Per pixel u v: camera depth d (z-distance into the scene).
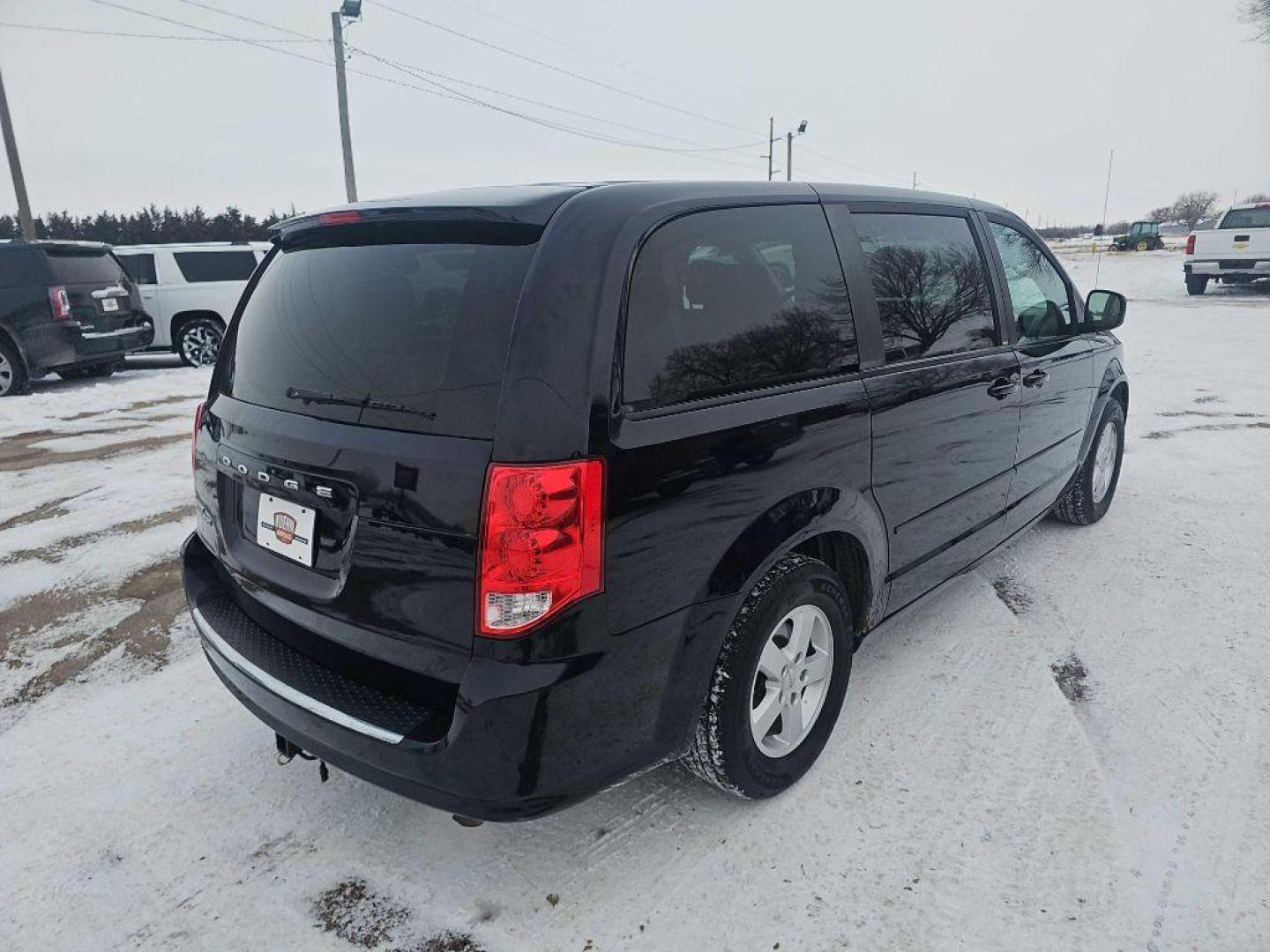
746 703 2.28
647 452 1.92
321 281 2.27
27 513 5.36
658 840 2.36
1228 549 4.27
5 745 2.88
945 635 3.45
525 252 1.92
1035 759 2.64
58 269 10.16
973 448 3.14
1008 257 3.55
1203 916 2.05
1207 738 2.74
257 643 2.31
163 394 10.22
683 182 2.29
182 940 2.08
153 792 2.63
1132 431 6.88
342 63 24.19
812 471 2.35
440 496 1.81
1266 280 19.50
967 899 2.12
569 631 1.82
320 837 2.41
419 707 1.96
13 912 2.17
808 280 2.48
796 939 2.02
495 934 2.06
